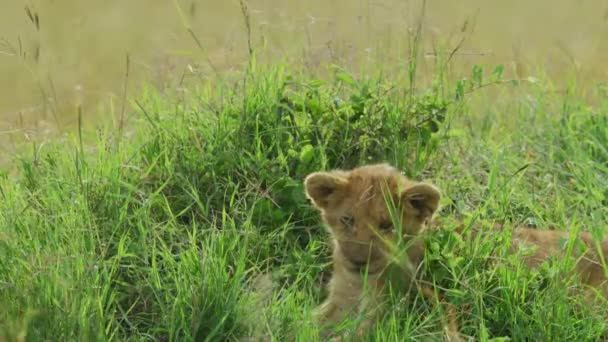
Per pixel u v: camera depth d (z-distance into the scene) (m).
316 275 11.20
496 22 19.72
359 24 15.57
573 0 20.78
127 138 13.30
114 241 11.00
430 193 10.66
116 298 10.24
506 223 11.20
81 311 9.47
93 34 19.03
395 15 15.63
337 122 12.59
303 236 11.66
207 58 13.73
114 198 11.38
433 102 12.88
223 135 12.41
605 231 11.41
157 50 16.44
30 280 9.69
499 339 9.61
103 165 12.09
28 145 13.59
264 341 9.73
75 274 9.98
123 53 17.77
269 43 15.02
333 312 10.82
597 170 13.38
